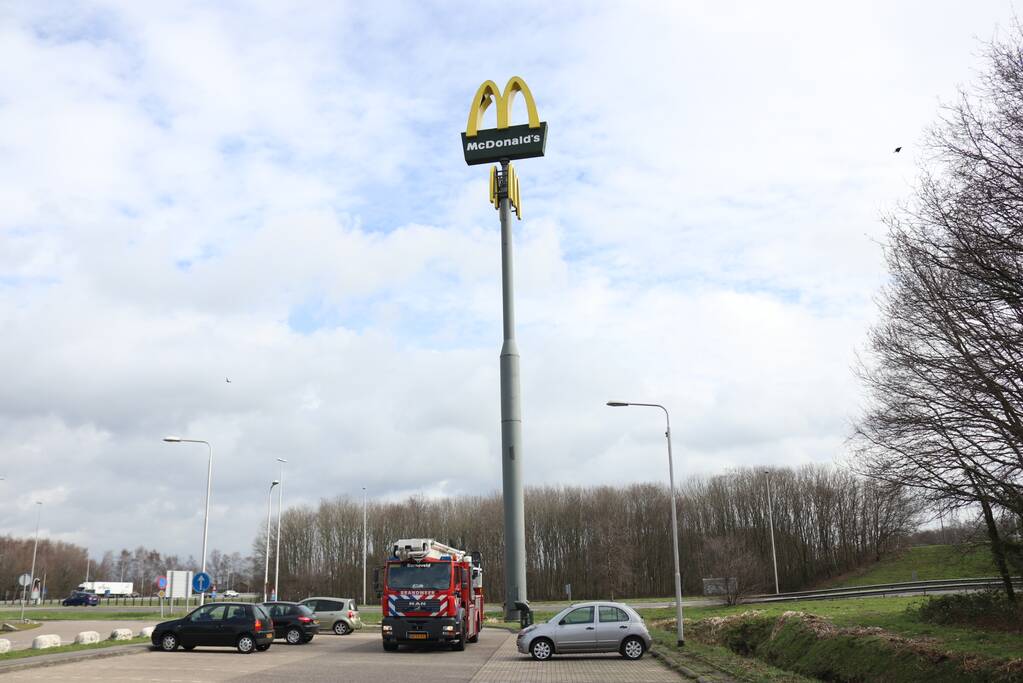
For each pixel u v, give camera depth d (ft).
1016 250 49.16
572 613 82.02
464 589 92.73
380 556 323.57
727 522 299.79
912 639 75.00
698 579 298.35
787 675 61.93
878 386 78.48
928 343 72.43
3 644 83.56
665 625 137.90
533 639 80.33
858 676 75.25
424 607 86.48
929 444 74.90
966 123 52.65
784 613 114.11
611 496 321.11
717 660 73.20
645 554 306.14
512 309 145.89
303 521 331.57
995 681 56.03
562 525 317.83
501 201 150.20
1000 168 50.44
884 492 81.66
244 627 87.51
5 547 409.69
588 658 81.00
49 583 423.23
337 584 318.86
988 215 50.90
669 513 309.63
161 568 497.46
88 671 67.31
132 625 156.15
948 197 54.39
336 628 122.72
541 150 150.41
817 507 281.95
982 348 57.36
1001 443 67.36
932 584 172.04
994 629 75.97
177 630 88.22
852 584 249.96
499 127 152.46
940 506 76.59
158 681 60.39
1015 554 74.74
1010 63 50.88
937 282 61.93
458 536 320.70
